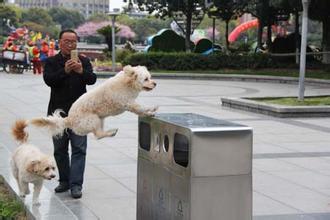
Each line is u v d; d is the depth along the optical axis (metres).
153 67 32.59
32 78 27.73
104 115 5.55
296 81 26.27
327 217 6.18
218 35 75.44
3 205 5.96
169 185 4.34
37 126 5.80
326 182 7.77
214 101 18.52
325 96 17.70
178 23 38.19
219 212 4.00
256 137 11.45
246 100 16.22
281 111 14.44
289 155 9.63
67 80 6.55
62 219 5.64
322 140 11.20
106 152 9.62
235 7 36.25
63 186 6.93
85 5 99.56
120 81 5.34
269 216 6.19
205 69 32.62
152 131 4.67
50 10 80.94
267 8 34.69
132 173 8.10
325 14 30.20
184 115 4.79
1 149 9.10
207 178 3.96
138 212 5.09
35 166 5.96
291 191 7.27
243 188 4.04
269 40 36.50
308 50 36.00
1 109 15.36
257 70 32.06
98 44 65.56
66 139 6.77
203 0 35.44
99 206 6.41
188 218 3.99
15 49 32.19
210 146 3.94
